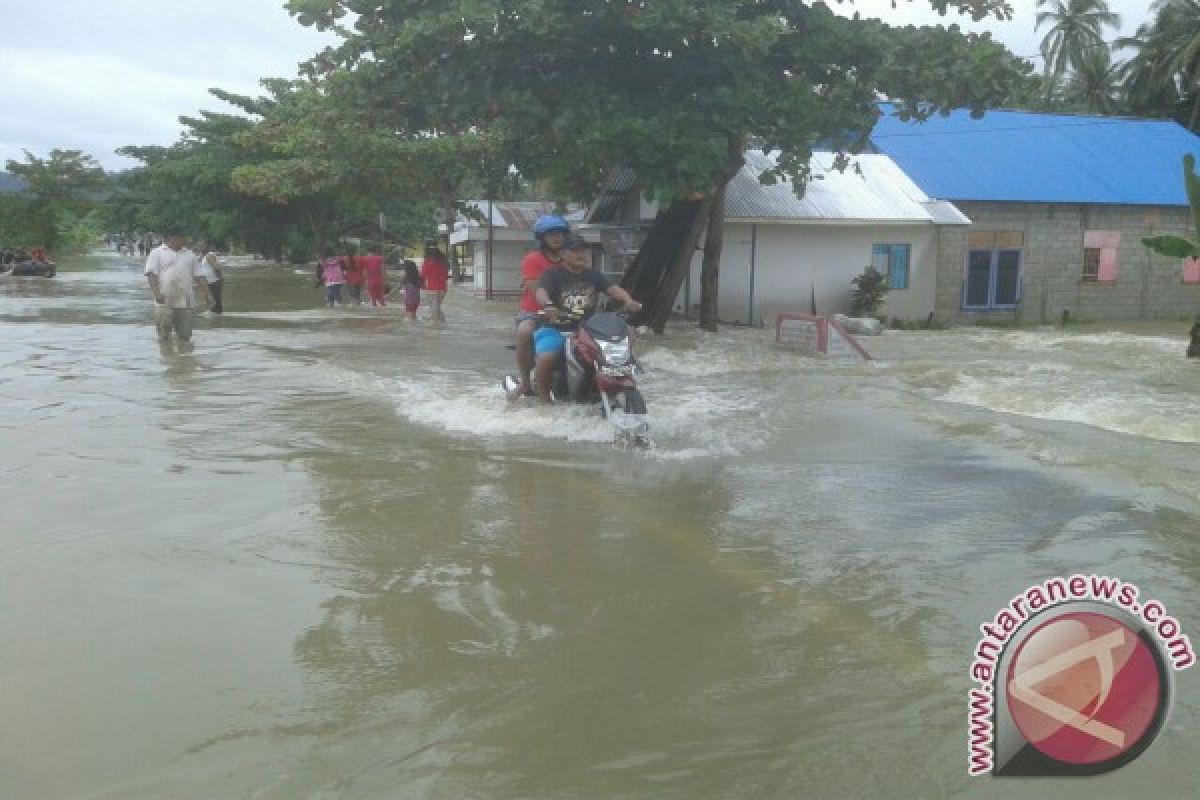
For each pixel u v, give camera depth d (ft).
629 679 11.21
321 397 30.76
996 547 15.88
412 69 48.26
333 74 49.26
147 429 25.48
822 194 69.00
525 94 46.47
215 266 65.26
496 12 42.52
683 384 34.68
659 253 57.36
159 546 15.85
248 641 12.22
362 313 69.72
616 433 23.81
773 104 46.78
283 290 99.60
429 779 9.14
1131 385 34.35
